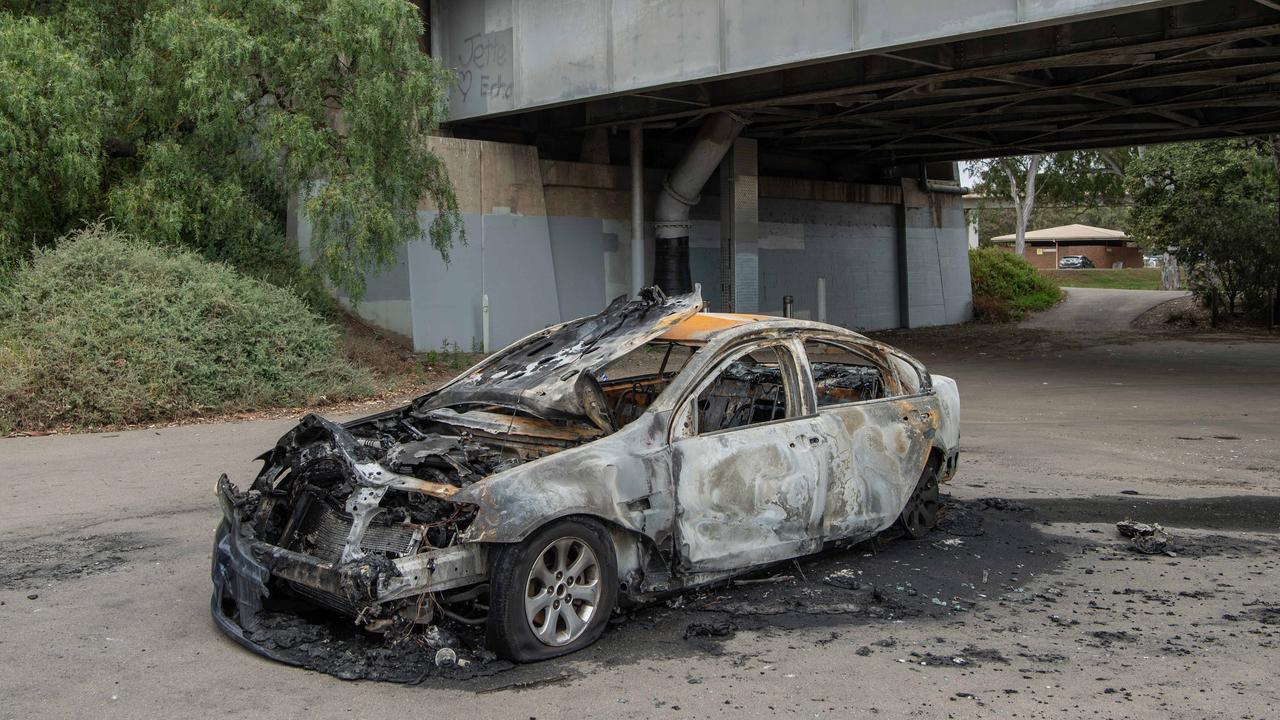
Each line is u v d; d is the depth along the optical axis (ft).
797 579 20.24
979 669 15.60
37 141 52.11
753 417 21.86
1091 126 84.94
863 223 110.01
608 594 16.69
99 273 50.14
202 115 54.75
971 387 58.34
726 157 82.38
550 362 19.43
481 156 74.02
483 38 74.33
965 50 56.80
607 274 83.82
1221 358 72.28
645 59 63.62
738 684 14.96
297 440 17.84
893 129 86.69
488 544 15.74
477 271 73.72
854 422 21.13
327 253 56.18
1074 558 22.20
